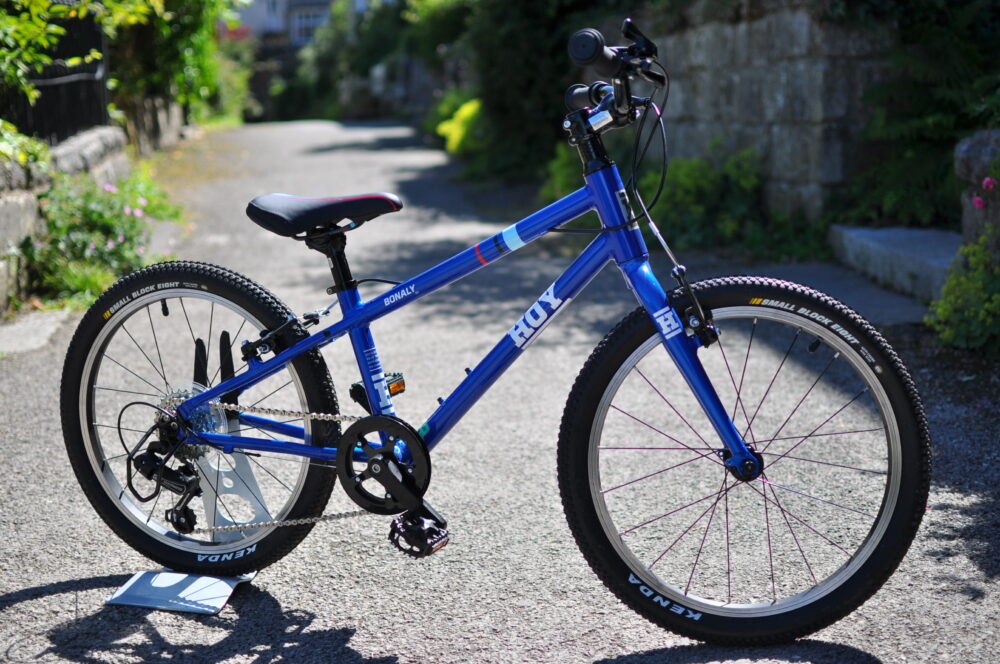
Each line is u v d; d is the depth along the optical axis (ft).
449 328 16.87
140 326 17.03
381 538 9.13
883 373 7.04
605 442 11.46
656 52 7.03
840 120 21.43
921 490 7.07
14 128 17.79
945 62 20.21
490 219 29.81
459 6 58.85
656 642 7.41
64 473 10.67
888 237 19.60
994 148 14.37
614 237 7.29
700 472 10.46
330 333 7.89
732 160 24.11
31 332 16.21
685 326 7.24
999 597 7.73
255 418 8.30
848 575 7.23
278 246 24.79
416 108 84.12
